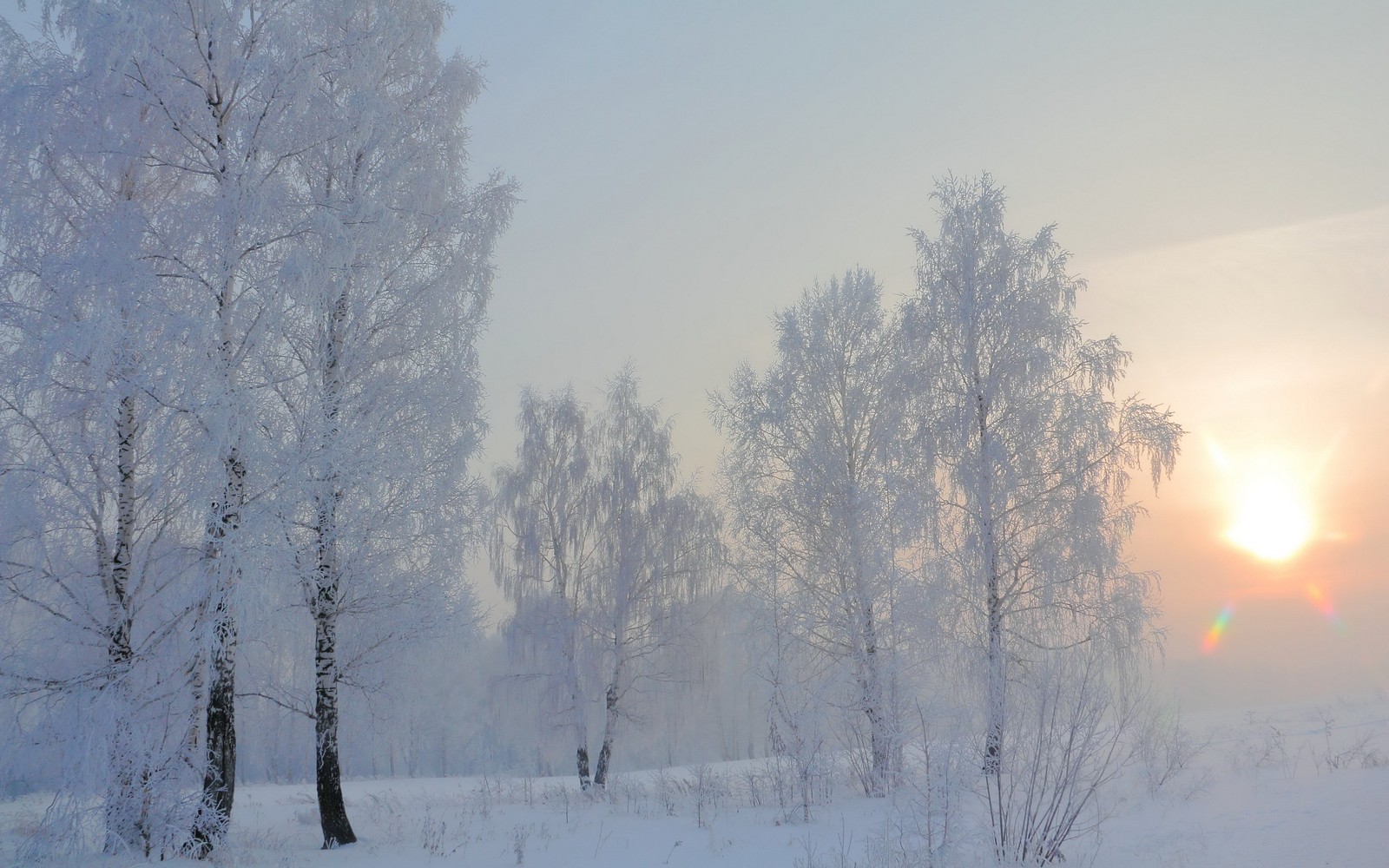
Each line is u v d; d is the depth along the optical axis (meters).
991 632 16.08
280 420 12.10
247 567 10.96
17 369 11.55
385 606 13.84
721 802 15.59
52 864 10.40
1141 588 15.97
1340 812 8.25
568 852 11.54
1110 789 11.70
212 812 11.27
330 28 13.51
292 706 13.82
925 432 17.30
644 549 25.77
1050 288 17.34
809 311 19.78
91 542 12.25
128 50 11.57
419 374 13.88
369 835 13.64
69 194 12.55
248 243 12.19
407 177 13.77
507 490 26.17
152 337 11.49
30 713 11.26
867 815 12.81
